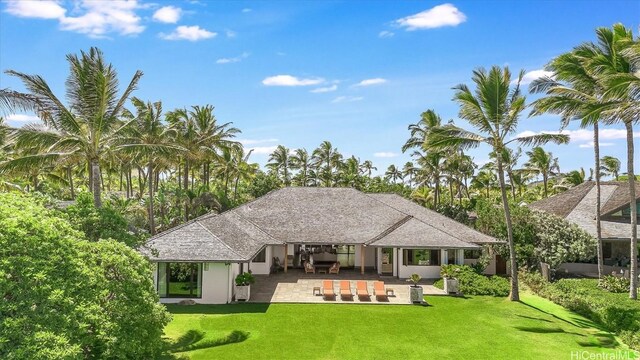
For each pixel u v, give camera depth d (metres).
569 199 43.97
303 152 94.19
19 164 22.89
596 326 23.17
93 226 19.98
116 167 62.88
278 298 27.97
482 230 40.00
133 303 14.48
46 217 14.59
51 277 12.11
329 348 19.02
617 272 36.47
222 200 56.38
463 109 27.30
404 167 83.88
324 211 39.59
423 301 27.22
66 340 10.96
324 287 28.20
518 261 35.16
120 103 24.95
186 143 50.44
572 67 26.39
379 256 36.69
